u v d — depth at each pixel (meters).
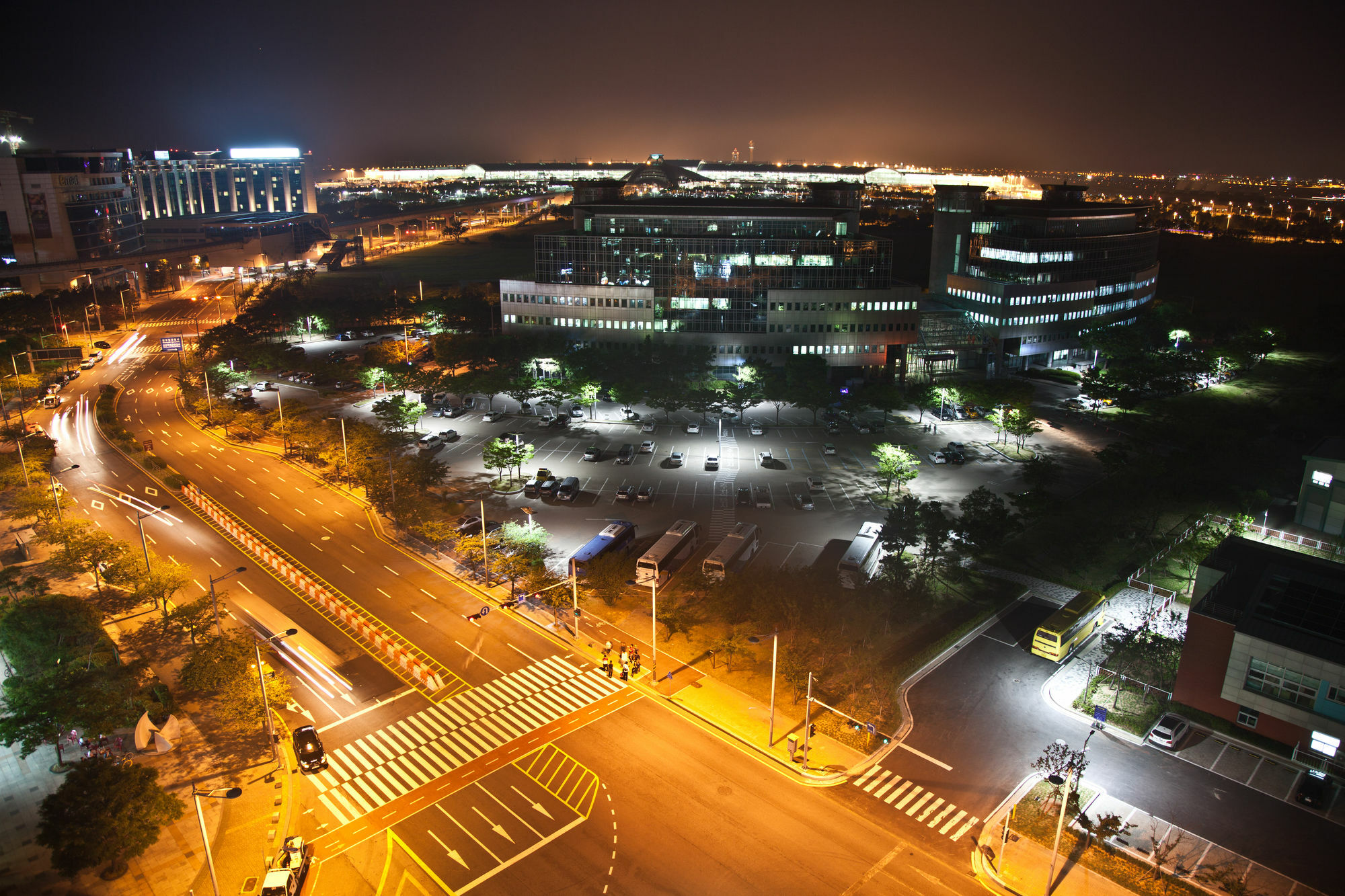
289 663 85.06
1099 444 156.62
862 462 145.12
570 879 58.34
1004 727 75.56
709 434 161.25
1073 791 62.69
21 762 71.31
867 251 192.38
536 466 141.75
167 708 75.44
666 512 122.06
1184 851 61.53
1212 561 82.38
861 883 58.31
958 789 67.81
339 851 60.97
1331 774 69.38
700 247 192.38
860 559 98.06
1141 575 103.88
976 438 160.50
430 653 87.06
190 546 112.25
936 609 96.00
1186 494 120.31
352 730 75.12
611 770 69.81
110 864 59.19
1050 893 57.50
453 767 70.19
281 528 118.06
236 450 152.75
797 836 62.66
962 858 60.66
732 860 60.12
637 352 192.62
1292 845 62.25
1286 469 140.25
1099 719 75.75
